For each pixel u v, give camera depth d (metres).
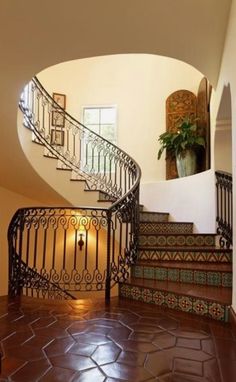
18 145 3.95
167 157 5.78
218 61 3.02
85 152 6.34
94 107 6.65
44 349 2.02
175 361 1.86
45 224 4.17
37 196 5.37
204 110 5.39
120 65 6.67
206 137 5.25
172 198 5.24
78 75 6.77
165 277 3.34
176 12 2.41
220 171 4.06
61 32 2.57
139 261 3.67
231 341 2.15
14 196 5.51
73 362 1.84
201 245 4.12
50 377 1.66
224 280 3.07
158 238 4.12
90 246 5.75
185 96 5.93
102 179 5.64
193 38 2.70
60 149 6.16
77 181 4.83
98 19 2.45
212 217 4.31
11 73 2.97
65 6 2.30
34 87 4.63
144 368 1.78
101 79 6.71
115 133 6.50
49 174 4.59
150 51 2.89
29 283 3.60
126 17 2.45
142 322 2.54
